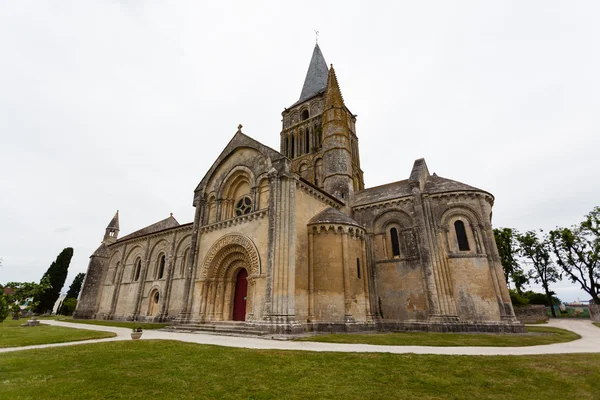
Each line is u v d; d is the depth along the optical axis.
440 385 9.45
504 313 25.44
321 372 10.66
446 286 27.30
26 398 8.17
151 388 9.17
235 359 12.41
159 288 41.47
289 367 11.23
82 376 10.33
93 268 51.12
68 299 65.31
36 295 16.06
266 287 22.28
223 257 28.00
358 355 12.98
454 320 26.00
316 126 47.16
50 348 15.35
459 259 27.98
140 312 42.34
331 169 37.72
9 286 15.31
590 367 10.92
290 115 52.69
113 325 32.81
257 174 28.05
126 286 46.44
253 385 9.41
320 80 54.00
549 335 22.80
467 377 10.14
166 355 13.21
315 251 26.06
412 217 30.80
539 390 9.04
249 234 26.02
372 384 9.52
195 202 32.44
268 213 24.73
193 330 24.58
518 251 57.75
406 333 23.81
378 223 32.88
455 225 29.41
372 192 35.94
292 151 49.94
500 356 12.93
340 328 23.33
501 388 9.20
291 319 21.48
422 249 28.88
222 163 32.06
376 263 31.53
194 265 29.31
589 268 51.12
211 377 10.18
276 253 23.06
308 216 27.64
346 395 8.66
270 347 15.52
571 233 52.59
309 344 16.66
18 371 10.95
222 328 23.22
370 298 29.97
